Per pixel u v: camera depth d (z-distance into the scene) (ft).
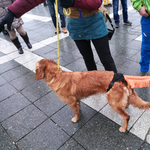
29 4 6.45
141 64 10.52
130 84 6.19
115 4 18.11
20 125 8.36
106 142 6.90
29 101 9.96
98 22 7.14
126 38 16.30
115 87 6.22
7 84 11.98
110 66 8.21
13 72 13.47
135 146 6.54
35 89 10.98
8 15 6.45
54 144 7.16
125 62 12.34
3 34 23.56
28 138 7.61
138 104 6.60
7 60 15.61
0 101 10.27
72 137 7.36
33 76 12.52
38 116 8.75
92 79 6.52
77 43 8.33
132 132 7.07
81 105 9.04
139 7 8.02
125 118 6.81
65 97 7.07
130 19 21.45
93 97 9.38
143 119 7.52
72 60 13.93
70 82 6.78
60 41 18.26
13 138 7.72
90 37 7.51
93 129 7.57
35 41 19.26
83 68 12.51
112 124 7.65
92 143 6.96
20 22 15.15
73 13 7.18
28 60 15.07
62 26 19.90
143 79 6.28
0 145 7.47
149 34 8.77
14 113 9.18
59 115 8.63
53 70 6.77
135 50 13.80
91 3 6.16
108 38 8.55
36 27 24.27
